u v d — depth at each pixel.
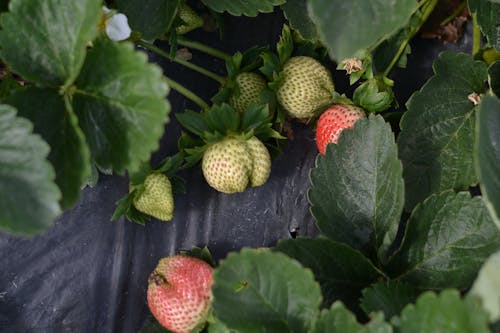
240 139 0.59
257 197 0.65
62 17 0.50
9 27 0.50
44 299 0.64
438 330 0.46
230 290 0.49
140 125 0.50
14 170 0.48
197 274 0.59
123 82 0.50
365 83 0.60
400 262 0.54
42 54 0.50
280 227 0.65
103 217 0.65
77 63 0.50
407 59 0.67
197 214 0.65
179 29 0.64
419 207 0.54
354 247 0.55
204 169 0.60
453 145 0.59
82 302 0.65
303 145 0.66
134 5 0.58
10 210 0.48
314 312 0.49
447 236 0.54
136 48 0.66
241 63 0.62
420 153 0.59
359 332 0.48
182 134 0.60
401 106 0.66
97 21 0.49
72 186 0.51
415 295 0.53
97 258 0.65
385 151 0.55
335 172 0.56
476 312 0.45
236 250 0.65
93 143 0.51
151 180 0.60
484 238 0.53
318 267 0.54
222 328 0.58
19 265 0.65
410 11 0.48
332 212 0.56
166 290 0.59
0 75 0.62
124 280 0.65
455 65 0.59
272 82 0.61
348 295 0.54
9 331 0.64
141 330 0.61
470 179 0.59
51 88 0.51
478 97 0.59
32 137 0.49
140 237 0.65
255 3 0.59
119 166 0.51
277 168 0.66
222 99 0.62
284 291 0.49
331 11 0.48
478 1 0.58
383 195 0.55
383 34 0.48
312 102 0.62
